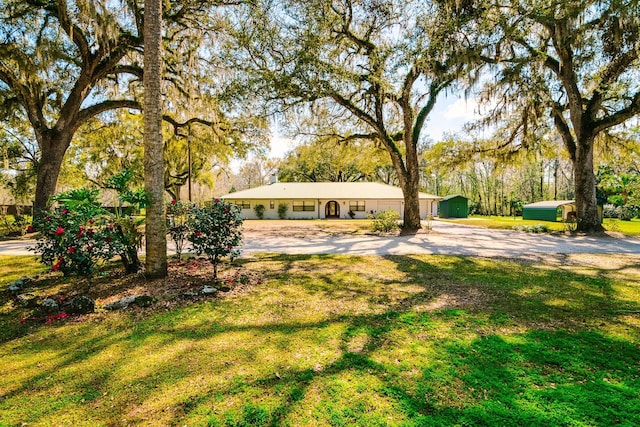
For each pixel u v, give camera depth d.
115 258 7.14
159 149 5.30
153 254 5.31
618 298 4.54
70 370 2.67
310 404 2.19
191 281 5.26
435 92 13.53
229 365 2.72
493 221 24.52
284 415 2.08
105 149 22.03
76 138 20.94
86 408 2.18
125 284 5.07
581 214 13.70
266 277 5.80
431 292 4.89
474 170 40.16
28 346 3.13
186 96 13.54
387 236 13.19
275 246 10.12
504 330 3.43
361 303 4.39
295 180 40.22
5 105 13.65
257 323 3.67
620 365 2.70
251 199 26.91
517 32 10.06
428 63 10.27
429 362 2.75
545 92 11.38
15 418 2.08
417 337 3.26
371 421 2.02
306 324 3.63
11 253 8.59
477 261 7.34
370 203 27.77
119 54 11.94
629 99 12.33
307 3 9.73
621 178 24.73
